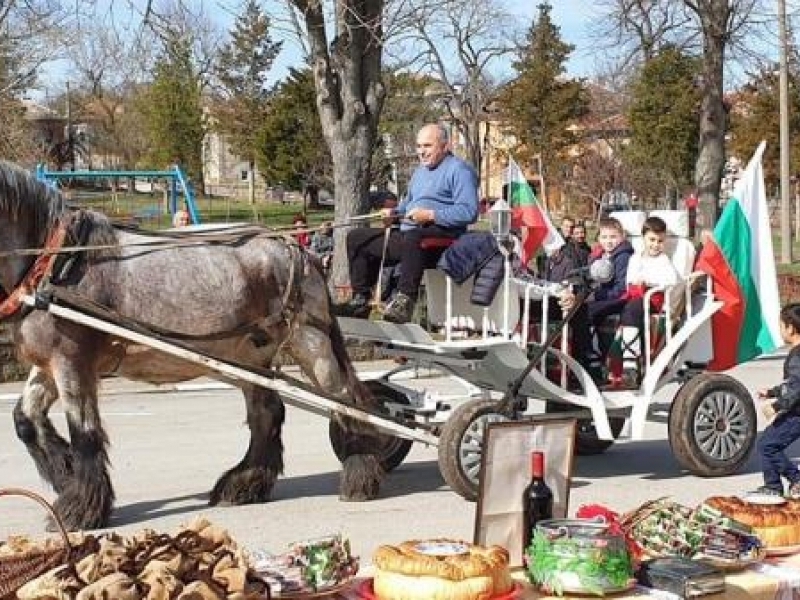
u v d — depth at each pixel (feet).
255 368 29.91
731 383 34.73
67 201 28.68
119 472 36.86
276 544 27.66
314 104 173.37
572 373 33.63
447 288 31.65
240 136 192.85
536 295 32.07
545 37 184.34
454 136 199.41
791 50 120.16
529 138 179.22
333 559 15.51
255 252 30.22
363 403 31.89
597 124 191.11
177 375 30.09
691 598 15.67
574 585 15.39
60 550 13.99
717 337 35.50
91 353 28.19
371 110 70.23
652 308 34.45
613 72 142.82
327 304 31.37
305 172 173.68
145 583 13.21
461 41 173.99
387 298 33.01
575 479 35.14
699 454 34.19
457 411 31.09
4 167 27.53
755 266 36.17
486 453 16.58
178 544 14.11
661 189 165.58
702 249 35.22
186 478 35.88
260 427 31.94
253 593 14.14
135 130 191.83
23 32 128.47
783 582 16.49
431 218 31.27
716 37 96.17
